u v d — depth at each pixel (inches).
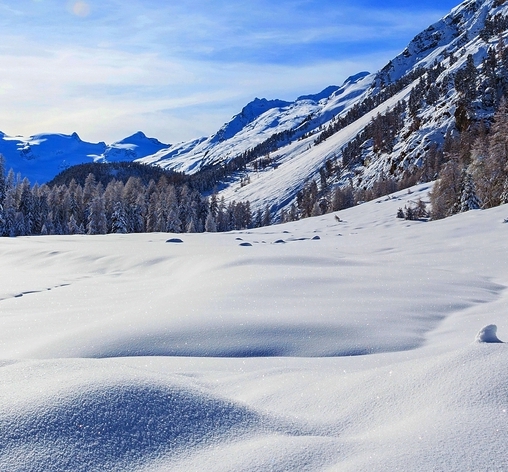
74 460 58.0
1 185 1838.1
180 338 150.3
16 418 63.6
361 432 73.1
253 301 202.8
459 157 1612.9
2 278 384.5
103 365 89.7
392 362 118.9
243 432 71.4
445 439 61.7
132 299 263.4
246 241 782.5
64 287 325.1
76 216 2332.7
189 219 2449.6
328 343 144.6
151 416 70.1
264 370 118.2
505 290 260.8
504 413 66.4
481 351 88.7
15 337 177.5
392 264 374.3
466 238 561.9
